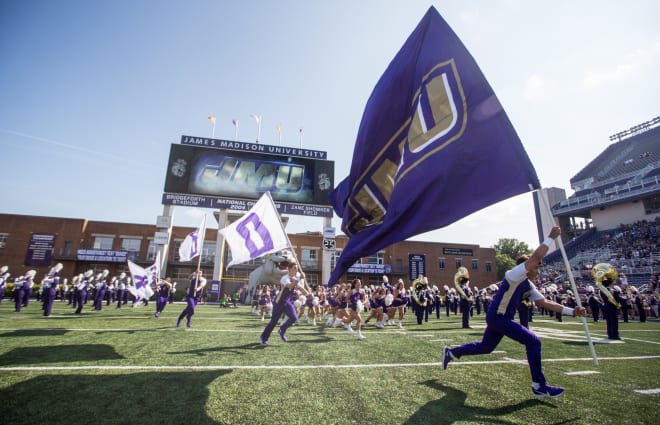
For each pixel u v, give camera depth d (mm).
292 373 4809
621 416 3406
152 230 35781
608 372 5219
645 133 49125
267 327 7160
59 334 7648
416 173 4168
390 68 5219
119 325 9891
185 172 28781
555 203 48312
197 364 5164
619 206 40031
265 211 8070
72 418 3070
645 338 9820
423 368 5285
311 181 30422
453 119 4121
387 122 4992
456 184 3826
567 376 4957
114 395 3691
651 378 4863
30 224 33219
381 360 5855
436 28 4680
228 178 29266
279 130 32188
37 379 4121
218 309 21125
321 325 12344
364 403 3674
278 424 3094
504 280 4145
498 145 3768
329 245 29891
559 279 34562
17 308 13906
